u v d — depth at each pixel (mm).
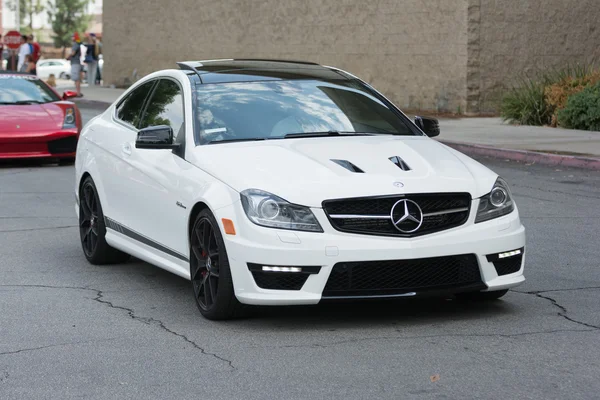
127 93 8531
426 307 6727
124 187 7793
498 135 18672
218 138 6938
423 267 6004
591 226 9969
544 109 21062
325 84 7730
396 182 6094
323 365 5414
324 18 27641
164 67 35250
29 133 15336
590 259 8344
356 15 26531
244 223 6031
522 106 21328
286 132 7047
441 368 5309
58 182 14039
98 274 8180
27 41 33375
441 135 18750
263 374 5277
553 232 9641
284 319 6465
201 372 5348
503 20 23625
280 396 4902
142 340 6047
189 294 7371
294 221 5934
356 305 6809
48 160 16688
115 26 37906
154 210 7234
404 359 5496
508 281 6270
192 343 5938
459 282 6125
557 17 24203
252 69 7926
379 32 25844
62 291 7523
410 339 5914
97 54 40688
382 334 6039
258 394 4945
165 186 7008
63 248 9359
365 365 5395
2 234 10070
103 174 8234
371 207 5988
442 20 23969
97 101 30172
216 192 6285
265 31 30078
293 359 5543
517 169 14812
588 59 24688
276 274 5926
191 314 6703
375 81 26094
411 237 5988
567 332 6020
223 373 5320
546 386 4965
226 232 6125
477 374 5188
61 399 4949
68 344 5988
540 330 6066
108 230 8297
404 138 7152
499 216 6281
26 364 5578
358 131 7230
